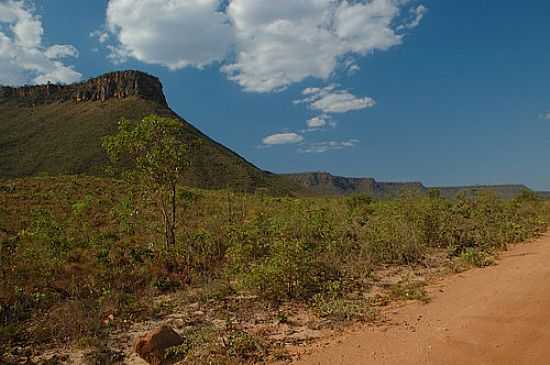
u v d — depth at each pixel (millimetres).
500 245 14398
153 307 8523
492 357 5430
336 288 8914
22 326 7336
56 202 20000
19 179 26688
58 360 6293
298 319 7730
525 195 30312
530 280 8898
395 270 11727
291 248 9367
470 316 6980
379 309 8016
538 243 14914
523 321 6496
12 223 14883
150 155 12242
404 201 16891
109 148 12383
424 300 8312
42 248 10211
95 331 7234
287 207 18984
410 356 5625
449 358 5484
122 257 11320
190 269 11070
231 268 10219
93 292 9188
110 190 24938
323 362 5660
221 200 23359
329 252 11680
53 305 8398
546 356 5320
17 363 6219
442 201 17234
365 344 6195
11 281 8969
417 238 13688
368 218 17922
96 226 15664
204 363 5793
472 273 10508
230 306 8594
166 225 12617
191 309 8547
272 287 9016
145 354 6109
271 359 5875
